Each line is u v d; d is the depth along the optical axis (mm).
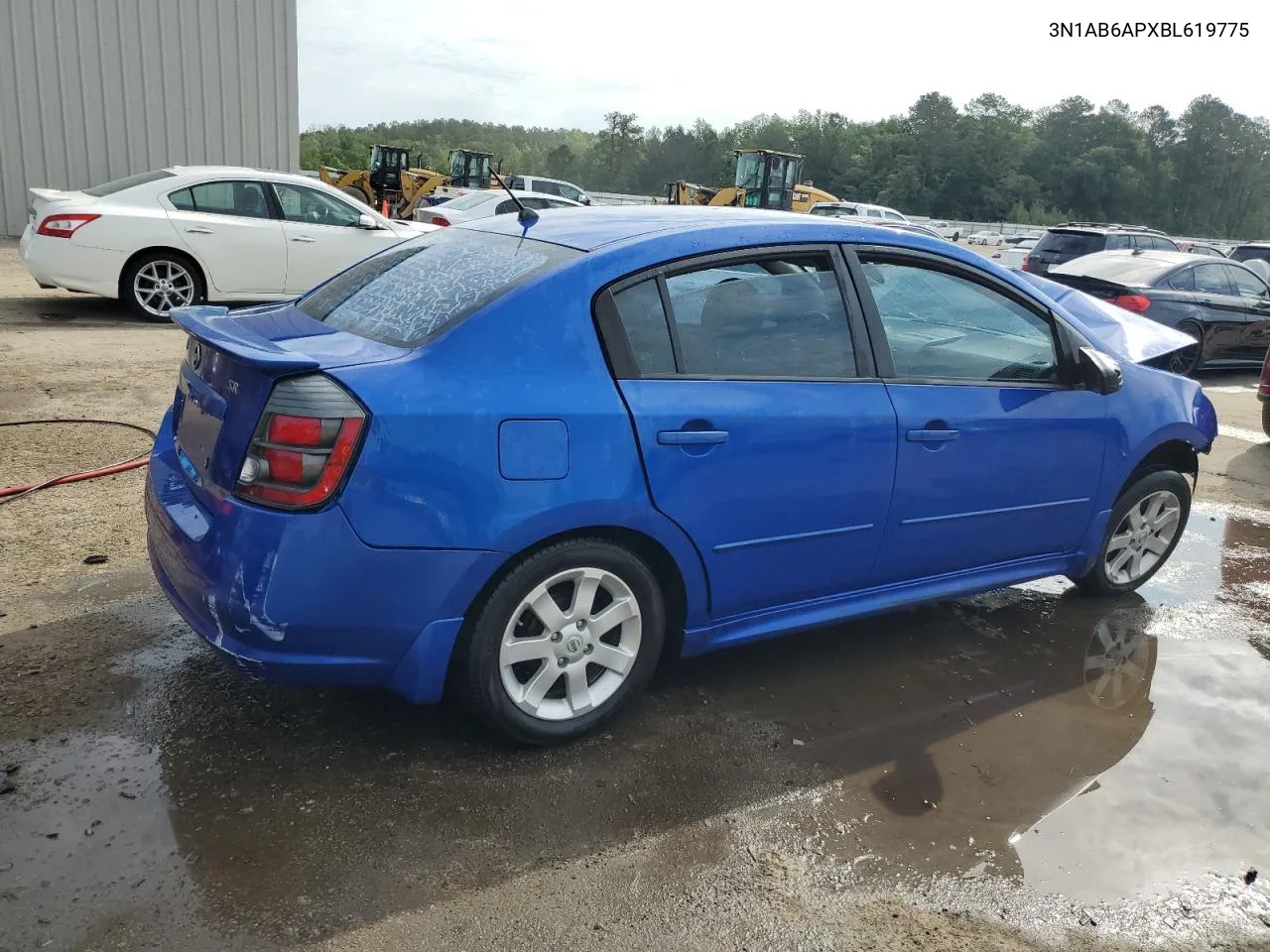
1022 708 3588
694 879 2559
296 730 3098
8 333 8938
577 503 2816
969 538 3812
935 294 3674
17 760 2838
